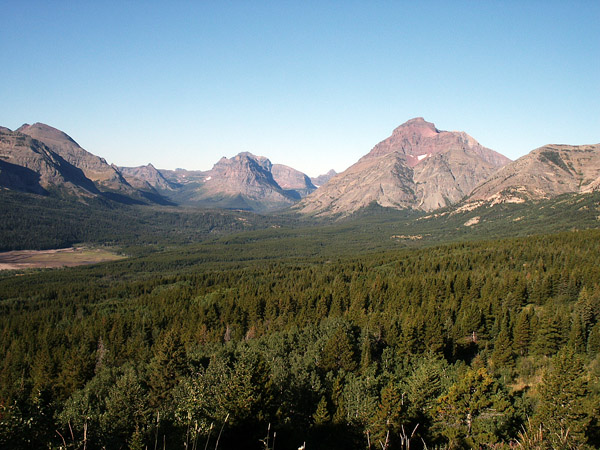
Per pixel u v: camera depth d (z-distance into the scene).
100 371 75.94
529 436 24.23
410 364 67.75
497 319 81.06
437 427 41.41
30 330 119.19
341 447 43.47
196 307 124.75
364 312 97.12
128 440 38.16
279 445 41.12
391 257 187.00
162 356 62.72
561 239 156.38
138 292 171.50
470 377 42.16
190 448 33.91
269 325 102.38
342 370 58.84
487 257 147.00
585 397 39.28
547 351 69.31
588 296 83.88
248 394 39.94
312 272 173.50
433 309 85.38
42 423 32.09
